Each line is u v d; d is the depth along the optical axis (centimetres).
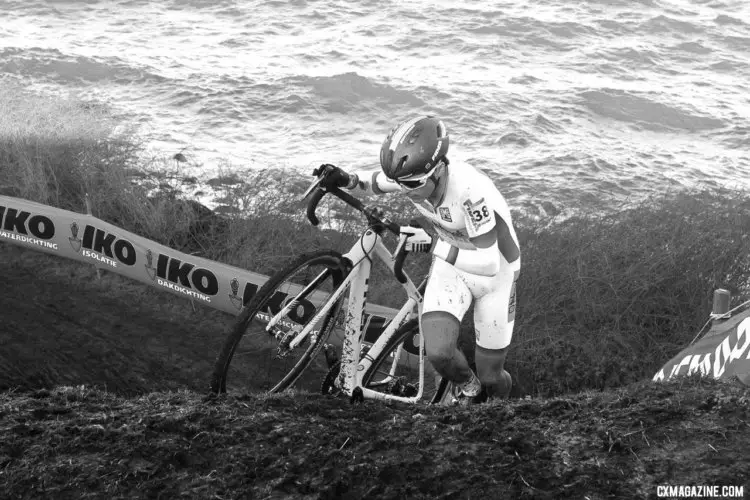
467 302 387
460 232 373
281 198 777
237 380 595
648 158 1296
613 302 627
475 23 1877
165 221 732
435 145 338
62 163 818
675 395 283
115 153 868
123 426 266
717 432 257
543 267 640
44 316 653
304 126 1346
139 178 852
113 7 1925
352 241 705
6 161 823
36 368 630
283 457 254
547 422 277
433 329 379
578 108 1487
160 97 1404
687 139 1413
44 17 1830
